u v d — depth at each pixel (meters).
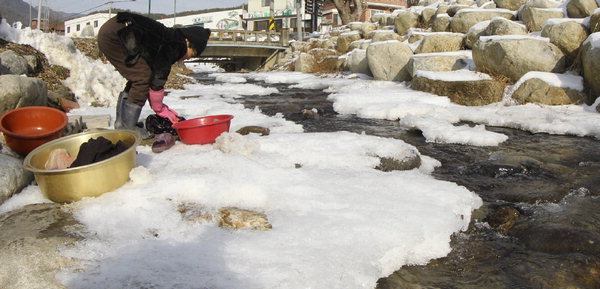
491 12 11.48
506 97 7.93
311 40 23.67
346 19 27.70
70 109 6.25
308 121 7.10
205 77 17.77
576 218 3.08
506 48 8.10
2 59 5.98
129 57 4.01
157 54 4.05
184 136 4.39
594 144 5.44
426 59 9.98
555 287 2.29
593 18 7.77
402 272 2.41
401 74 11.34
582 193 3.76
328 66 16.97
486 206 3.47
